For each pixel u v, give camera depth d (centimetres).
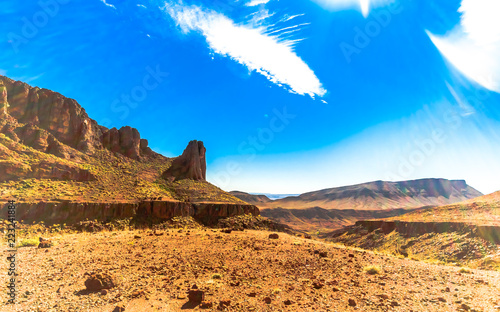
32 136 6869
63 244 2234
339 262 1773
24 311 891
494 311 923
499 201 8275
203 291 1030
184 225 5869
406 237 8094
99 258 1703
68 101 8694
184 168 9962
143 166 9525
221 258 1795
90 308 934
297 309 952
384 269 1605
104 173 7269
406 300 1049
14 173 5312
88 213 4916
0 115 6750
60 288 1124
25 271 1361
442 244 6406
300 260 1792
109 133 9794
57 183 5653
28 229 3872
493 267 3828
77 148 8075
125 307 948
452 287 1242
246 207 7638
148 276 1331
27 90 7781
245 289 1166
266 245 2398
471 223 6594
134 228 5134
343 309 953
